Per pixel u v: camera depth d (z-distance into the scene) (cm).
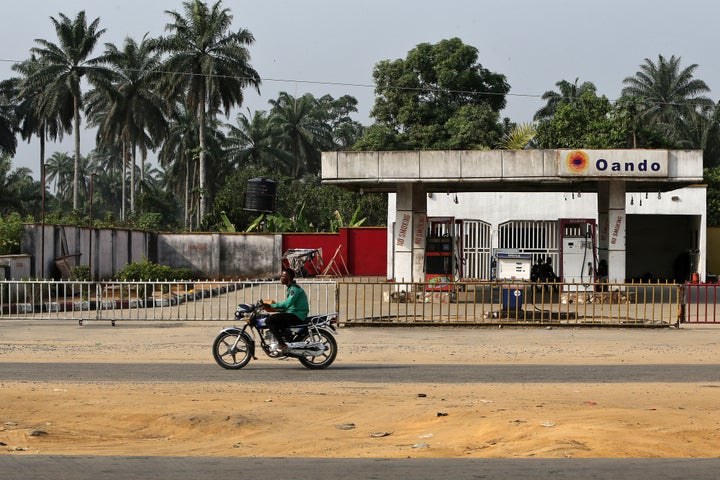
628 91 8512
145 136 8200
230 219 6009
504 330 2234
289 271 1566
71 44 7581
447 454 892
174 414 1097
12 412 1129
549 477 775
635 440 933
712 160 8531
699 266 4350
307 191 7794
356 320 2312
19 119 8662
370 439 981
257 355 1761
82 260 3925
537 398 1242
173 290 3747
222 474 791
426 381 1417
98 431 1034
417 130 6488
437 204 4266
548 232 4162
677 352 1827
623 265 3141
